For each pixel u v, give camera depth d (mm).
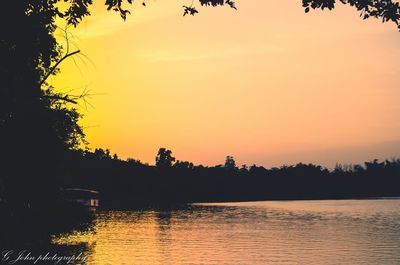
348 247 71188
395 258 60531
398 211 172625
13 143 18750
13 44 15703
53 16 15203
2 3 14594
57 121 20469
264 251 66312
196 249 67062
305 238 83062
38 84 18875
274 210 185250
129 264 50844
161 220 124625
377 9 12289
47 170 21000
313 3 12516
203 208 199125
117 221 118875
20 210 31328
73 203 59562
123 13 14211
